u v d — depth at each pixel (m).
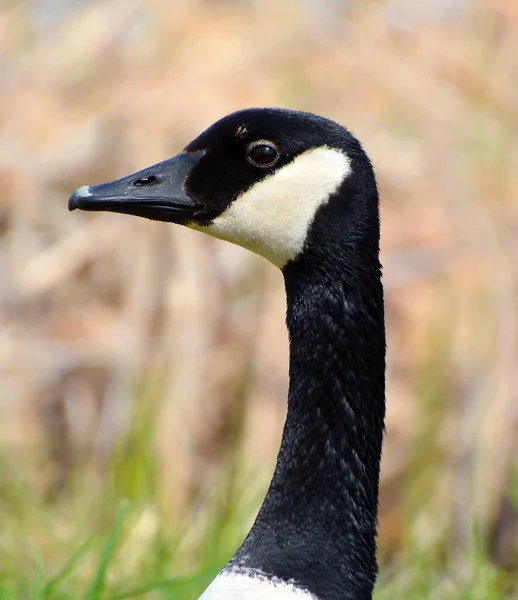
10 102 23.33
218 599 9.16
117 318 20.14
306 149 9.64
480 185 21.80
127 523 15.74
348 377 9.67
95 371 19.86
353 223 9.58
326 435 9.68
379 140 22.02
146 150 20.69
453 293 20.45
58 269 20.78
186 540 15.98
